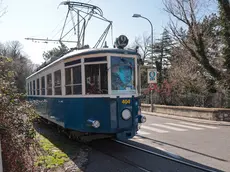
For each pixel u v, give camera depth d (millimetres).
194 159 6266
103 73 6871
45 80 10438
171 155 6656
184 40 19766
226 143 8250
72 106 7426
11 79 4371
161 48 44125
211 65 18062
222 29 18078
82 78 7039
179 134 10094
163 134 10078
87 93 6965
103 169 5480
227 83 17062
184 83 21875
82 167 5598
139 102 7488
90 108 6891
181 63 24516
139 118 7383
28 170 4023
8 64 4484
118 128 6781
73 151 7000
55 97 8789
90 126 6781
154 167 5613
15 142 3834
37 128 11375
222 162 6004
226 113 14188
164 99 21828
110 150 7215
